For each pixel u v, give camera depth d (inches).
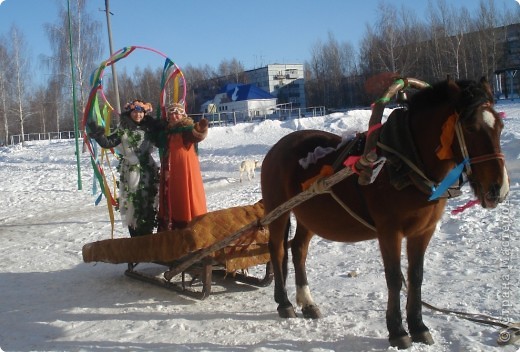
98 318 230.8
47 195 697.6
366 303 227.3
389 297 177.5
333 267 289.6
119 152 283.9
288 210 203.8
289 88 3651.6
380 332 192.7
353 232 193.8
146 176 281.7
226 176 805.9
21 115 2076.8
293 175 213.0
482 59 1846.7
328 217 196.5
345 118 1392.7
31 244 402.9
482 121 151.6
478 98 153.1
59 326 221.8
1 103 2174.0
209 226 237.3
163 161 271.3
